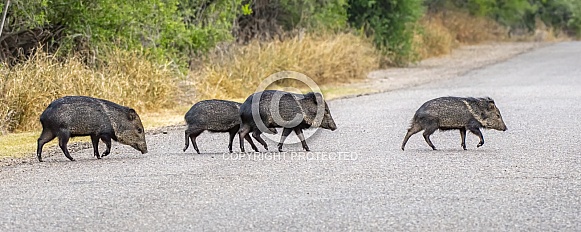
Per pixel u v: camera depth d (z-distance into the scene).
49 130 41.97
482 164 39.12
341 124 55.53
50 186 34.69
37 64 59.91
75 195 32.66
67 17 69.75
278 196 31.94
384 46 122.56
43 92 57.53
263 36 101.94
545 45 194.38
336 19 112.69
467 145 46.03
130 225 27.64
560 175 35.97
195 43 81.19
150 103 66.50
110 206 30.56
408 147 45.41
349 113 62.28
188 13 81.69
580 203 30.25
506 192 32.34
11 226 27.78
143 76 67.50
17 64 61.19
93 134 42.44
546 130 51.09
